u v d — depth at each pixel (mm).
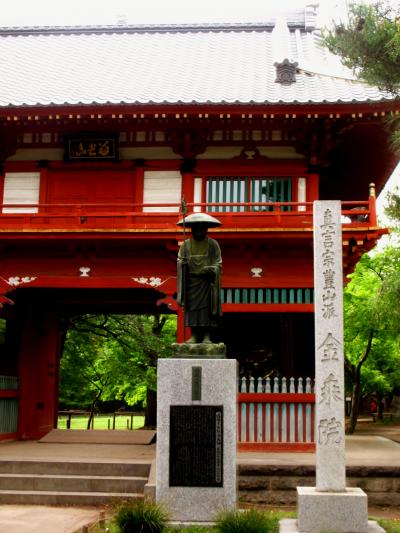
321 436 12008
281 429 19234
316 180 22266
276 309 20688
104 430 24906
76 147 22609
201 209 22094
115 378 42000
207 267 13289
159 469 12445
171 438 12531
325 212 12945
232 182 22453
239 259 21078
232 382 12680
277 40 30266
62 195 22891
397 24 15266
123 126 22141
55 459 17344
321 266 12750
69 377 40656
